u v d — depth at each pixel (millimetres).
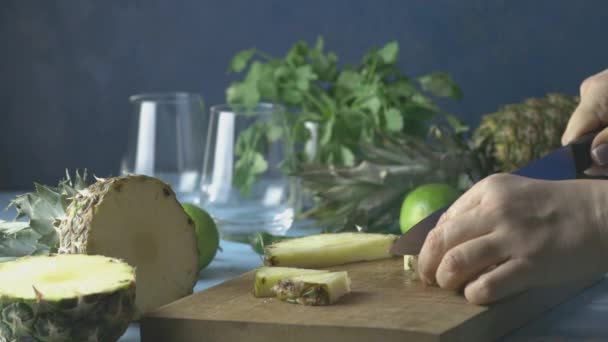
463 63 1917
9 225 1093
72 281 832
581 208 873
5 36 2104
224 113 1374
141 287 987
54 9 2080
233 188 1372
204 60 2041
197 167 1558
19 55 2105
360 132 1612
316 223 1421
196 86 2057
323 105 1661
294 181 1412
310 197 1592
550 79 1879
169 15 2039
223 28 2020
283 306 904
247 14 2002
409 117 1634
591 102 1201
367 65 1693
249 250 1328
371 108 1589
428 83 1684
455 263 883
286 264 1064
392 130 1557
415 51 1936
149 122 1533
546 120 1493
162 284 1006
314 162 1605
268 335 850
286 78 1678
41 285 820
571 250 863
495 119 1516
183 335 877
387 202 1415
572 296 1057
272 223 1379
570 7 1842
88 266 875
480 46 1902
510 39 1885
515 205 882
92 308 797
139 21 2053
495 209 885
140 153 1538
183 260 1021
